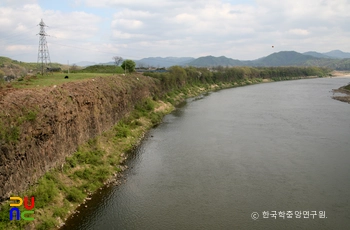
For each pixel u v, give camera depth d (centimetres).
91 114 2889
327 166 2744
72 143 2448
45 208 1767
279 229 1786
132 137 3538
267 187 2328
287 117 5038
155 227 1802
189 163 2847
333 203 2083
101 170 2436
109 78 4188
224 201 2116
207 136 3797
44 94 2250
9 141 1653
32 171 1853
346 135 3794
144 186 2339
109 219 1869
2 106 1775
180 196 2186
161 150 3234
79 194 2039
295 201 2112
